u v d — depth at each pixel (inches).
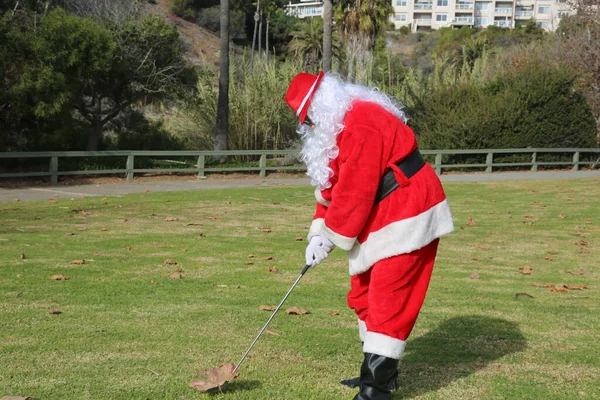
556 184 799.1
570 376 165.3
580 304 243.9
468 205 596.7
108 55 749.3
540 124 1039.6
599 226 471.2
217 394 145.9
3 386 147.9
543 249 376.2
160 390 147.4
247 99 965.2
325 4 960.3
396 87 1149.1
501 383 159.2
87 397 142.3
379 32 1380.4
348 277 283.9
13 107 692.7
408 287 139.5
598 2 1163.3
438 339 196.1
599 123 1168.2
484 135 1016.9
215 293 245.3
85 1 935.0
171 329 196.4
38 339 183.2
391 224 138.0
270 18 2384.4
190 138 996.6
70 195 607.5
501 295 255.8
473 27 3727.9
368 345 138.3
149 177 814.5
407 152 140.0
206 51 1989.4
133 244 354.0
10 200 561.0
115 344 180.7
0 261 294.4
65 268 282.4
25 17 746.2
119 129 913.5
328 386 154.1
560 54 1212.5
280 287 260.1
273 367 166.4
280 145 992.9
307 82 148.3
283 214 509.7
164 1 2271.2
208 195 625.3
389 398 139.9
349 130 138.9
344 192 136.5
